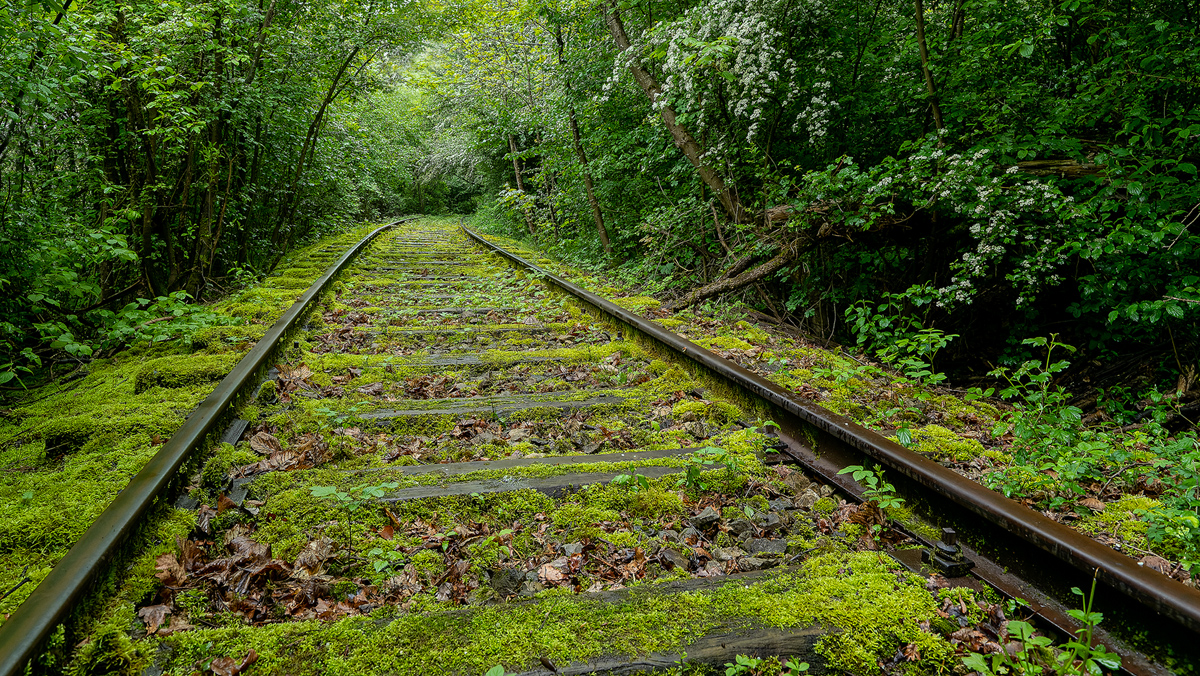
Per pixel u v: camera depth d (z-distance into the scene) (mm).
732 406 3387
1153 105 5551
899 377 4164
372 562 2047
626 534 2229
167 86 5719
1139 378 5789
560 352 4559
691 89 6934
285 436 3014
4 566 1880
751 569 2035
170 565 1904
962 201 5352
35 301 4402
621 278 8953
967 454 2939
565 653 1544
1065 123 5535
